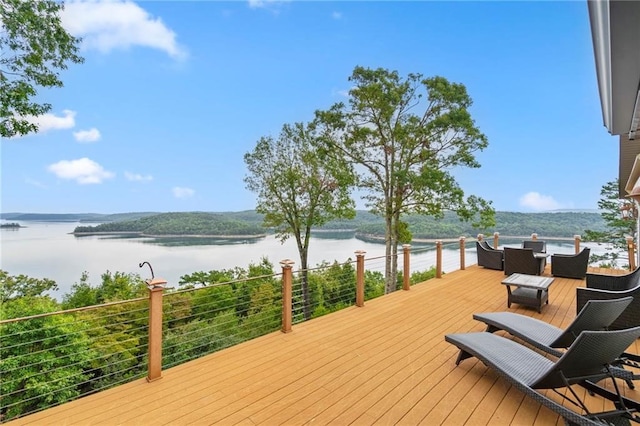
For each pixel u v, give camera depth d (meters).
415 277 11.70
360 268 5.61
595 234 20.28
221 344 11.75
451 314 5.22
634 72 1.44
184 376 3.26
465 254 9.40
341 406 2.75
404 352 3.80
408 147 15.80
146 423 2.54
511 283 5.37
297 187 19.67
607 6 0.97
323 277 18.56
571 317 5.00
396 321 4.89
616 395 2.57
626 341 2.35
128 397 2.90
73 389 9.36
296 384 3.10
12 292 16.88
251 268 25.28
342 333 4.41
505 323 3.83
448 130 15.02
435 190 14.34
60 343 9.59
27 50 8.06
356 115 16.03
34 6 8.17
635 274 4.68
